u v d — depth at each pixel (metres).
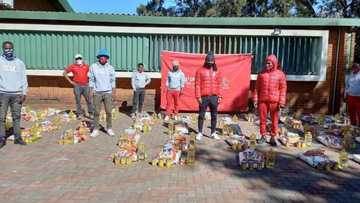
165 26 12.70
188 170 6.30
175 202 4.86
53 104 13.22
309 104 13.08
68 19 12.40
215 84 8.70
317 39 12.66
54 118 11.04
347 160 6.86
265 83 8.12
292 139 8.26
